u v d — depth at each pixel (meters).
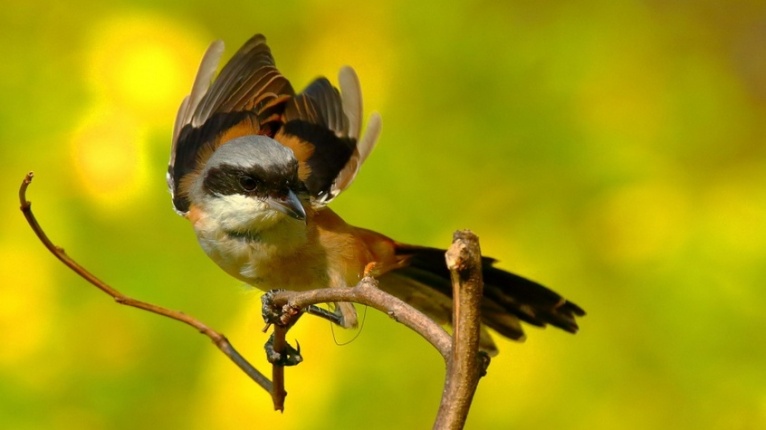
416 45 11.75
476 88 11.62
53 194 11.06
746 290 10.77
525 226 11.31
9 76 11.47
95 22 11.73
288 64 12.16
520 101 11.55
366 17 11.91
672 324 10.80
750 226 11.11
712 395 10.65
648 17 12.23
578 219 11.34
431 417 10.66
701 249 11.00
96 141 11.06
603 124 11.62
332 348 10.62
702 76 12.14
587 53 11.77
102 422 10.55
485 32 11.75
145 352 10.70
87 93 11.36
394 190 11.28
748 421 10.60
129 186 10.99
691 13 12.71
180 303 10.80
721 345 10.69
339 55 11.88
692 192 11.48
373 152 11.38
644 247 11.12
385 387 10.65
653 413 10.75
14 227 10.97
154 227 11.05
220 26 12.12
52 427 10.44
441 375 10.75
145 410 10.63
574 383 10.88
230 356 7.15
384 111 11.61
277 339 6.87
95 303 10.80
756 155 12.16
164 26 11.72
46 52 11.64
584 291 11.12
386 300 5.49
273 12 12.09
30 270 10.80
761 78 12.55
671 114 11.91
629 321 10.95
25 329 10.65
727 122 12.02
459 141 11.48
